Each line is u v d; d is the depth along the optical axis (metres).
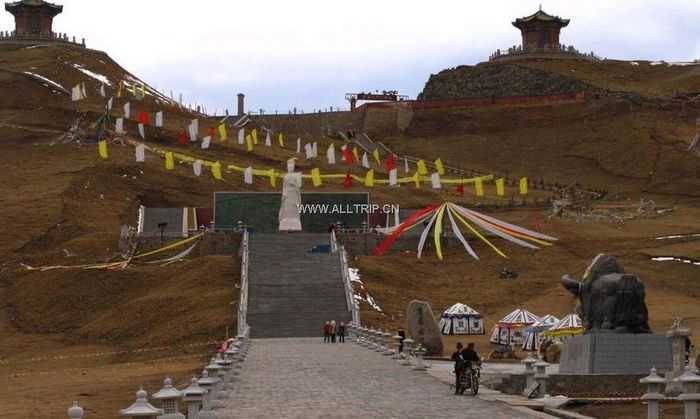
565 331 80.12
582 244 129.50
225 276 110.69
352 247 128.62
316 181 135.75
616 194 190.38
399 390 52.31
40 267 123.62
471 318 97.75
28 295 112.75
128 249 129.75
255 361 69.19
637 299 58.28
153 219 144.38
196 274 111.75
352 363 67.62
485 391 51.91
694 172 197.38
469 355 50.81
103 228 142.00
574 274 118.44
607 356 55.94
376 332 81.12
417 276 117.12
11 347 98.62
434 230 129.62
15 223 140.50
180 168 176.88
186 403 42.03
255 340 91.12
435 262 122.38
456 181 135.38
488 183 197.12
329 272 111.44
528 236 128.12
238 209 135.50
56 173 166.88
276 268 111.81
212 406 44.75
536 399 49.16
